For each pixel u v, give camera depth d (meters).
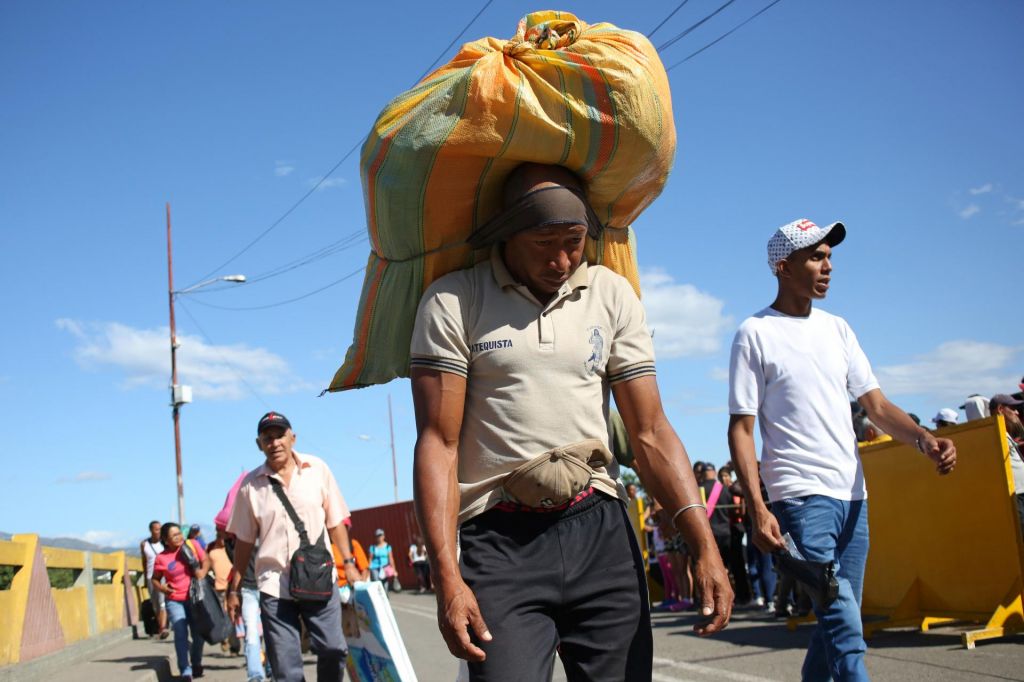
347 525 5.79
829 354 3.79
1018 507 6.28
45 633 9.52
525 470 2.25
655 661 7.10
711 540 2.29
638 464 2.43
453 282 2.40
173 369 25.83
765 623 8.92
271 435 5.57
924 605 7.27
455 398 2.32
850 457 3.71
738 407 3.81
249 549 5.61
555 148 2.33
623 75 2.31
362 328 2.70
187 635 9.61
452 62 2.43
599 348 2.38
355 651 4.62
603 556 2.32
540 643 2.20
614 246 2.67
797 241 3.80
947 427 6.93
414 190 2.40
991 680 5.18
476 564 2.28
